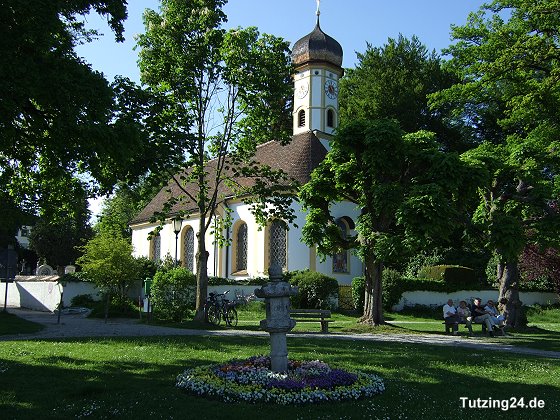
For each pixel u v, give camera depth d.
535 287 35.28
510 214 22.86
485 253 37.41
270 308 9.62
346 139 20.78
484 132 46.75
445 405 8.38
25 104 10.96
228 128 22.97
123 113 15.48
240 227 37.59
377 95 45.41
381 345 15.83
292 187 23.66
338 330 21.50
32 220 18.11
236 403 8.08
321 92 40.31
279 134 23.56
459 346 16.50
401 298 31.34
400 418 7.50
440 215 18.34
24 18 10.48
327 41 40.31
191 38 21.72
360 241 22.00
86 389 8.73
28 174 15.65
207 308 22.55
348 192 22.45
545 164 24.05
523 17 26.92
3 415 7.21
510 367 12.34
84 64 12.05
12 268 28.09
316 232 22.45
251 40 22.14
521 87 27.23
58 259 54.03
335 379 9.15
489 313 21.42
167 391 8.78
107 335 17.64
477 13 28.59
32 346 13.95
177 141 19.69
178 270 25.33
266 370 9.44
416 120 45.53
